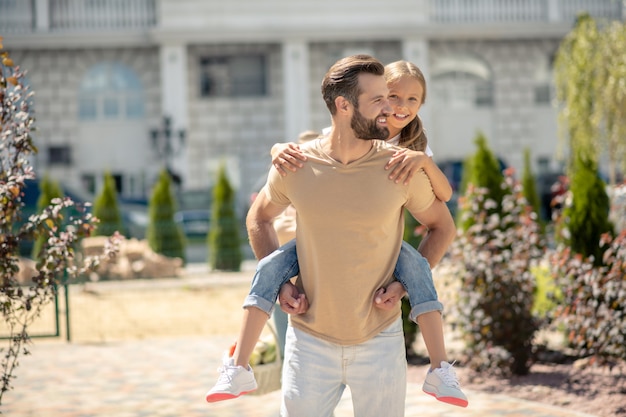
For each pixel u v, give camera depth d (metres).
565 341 7.40
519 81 32.28
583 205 7.09
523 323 6.53
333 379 3.25
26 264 12.06
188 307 11.15
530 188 14.38
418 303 3.22
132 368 7.27
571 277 6.48
